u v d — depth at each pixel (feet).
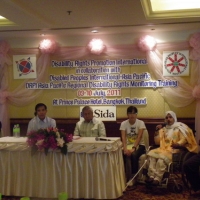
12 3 14.56
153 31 21.94
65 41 23.29
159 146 18.25
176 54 22.02
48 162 15.31
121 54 22.68
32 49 23.61
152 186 16.88
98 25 19.72
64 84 23.48
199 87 21.17
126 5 15.38
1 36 22.94
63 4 15.29
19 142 15.74
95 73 23.13
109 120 23.03
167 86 22.21
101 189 14.78
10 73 23.88
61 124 23.45
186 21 18.99
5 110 23.70
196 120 21.54
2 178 15.94
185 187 17.13
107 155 14.82
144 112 22.67
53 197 15.19
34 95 23.75
